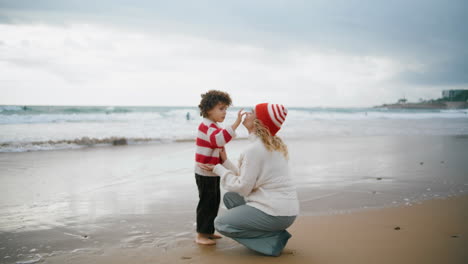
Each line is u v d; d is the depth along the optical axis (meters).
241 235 2.86
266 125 2.82
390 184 5.59
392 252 2.88
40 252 2.95
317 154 9.16
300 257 2.80
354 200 4.63
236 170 3.29
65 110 26.12
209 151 3.16
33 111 24.73
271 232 2.87
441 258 2.75
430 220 3.78
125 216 4.01
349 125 21.67
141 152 9.23
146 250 3.01
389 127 20.56
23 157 8.09
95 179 5.95
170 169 6.93
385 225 3.62
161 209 4.30
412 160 8.20
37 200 4.63
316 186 5.45
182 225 3.73
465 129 19.33
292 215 2.79
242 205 2.89
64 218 3.92
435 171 6.77
